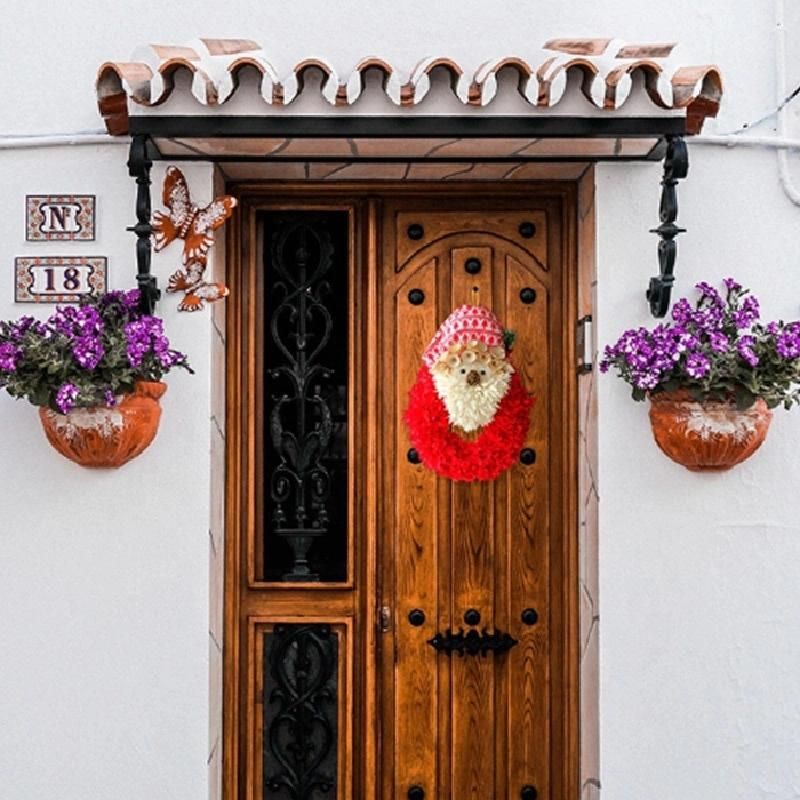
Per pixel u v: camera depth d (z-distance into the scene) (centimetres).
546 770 432
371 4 411
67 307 377
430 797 432
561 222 438
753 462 403
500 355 421
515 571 434
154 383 379
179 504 398
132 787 395
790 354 367
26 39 407
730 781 398
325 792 430
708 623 400
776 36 411
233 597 426
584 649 421
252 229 433
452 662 434
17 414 401
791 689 400
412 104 360
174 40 409
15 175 405
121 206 405
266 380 436
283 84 357
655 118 364
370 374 432
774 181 409
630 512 400
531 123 364
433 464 422
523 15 411
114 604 398
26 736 396
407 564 434
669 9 413
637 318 403
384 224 438
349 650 430
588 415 415
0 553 399
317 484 434
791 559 402
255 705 428
